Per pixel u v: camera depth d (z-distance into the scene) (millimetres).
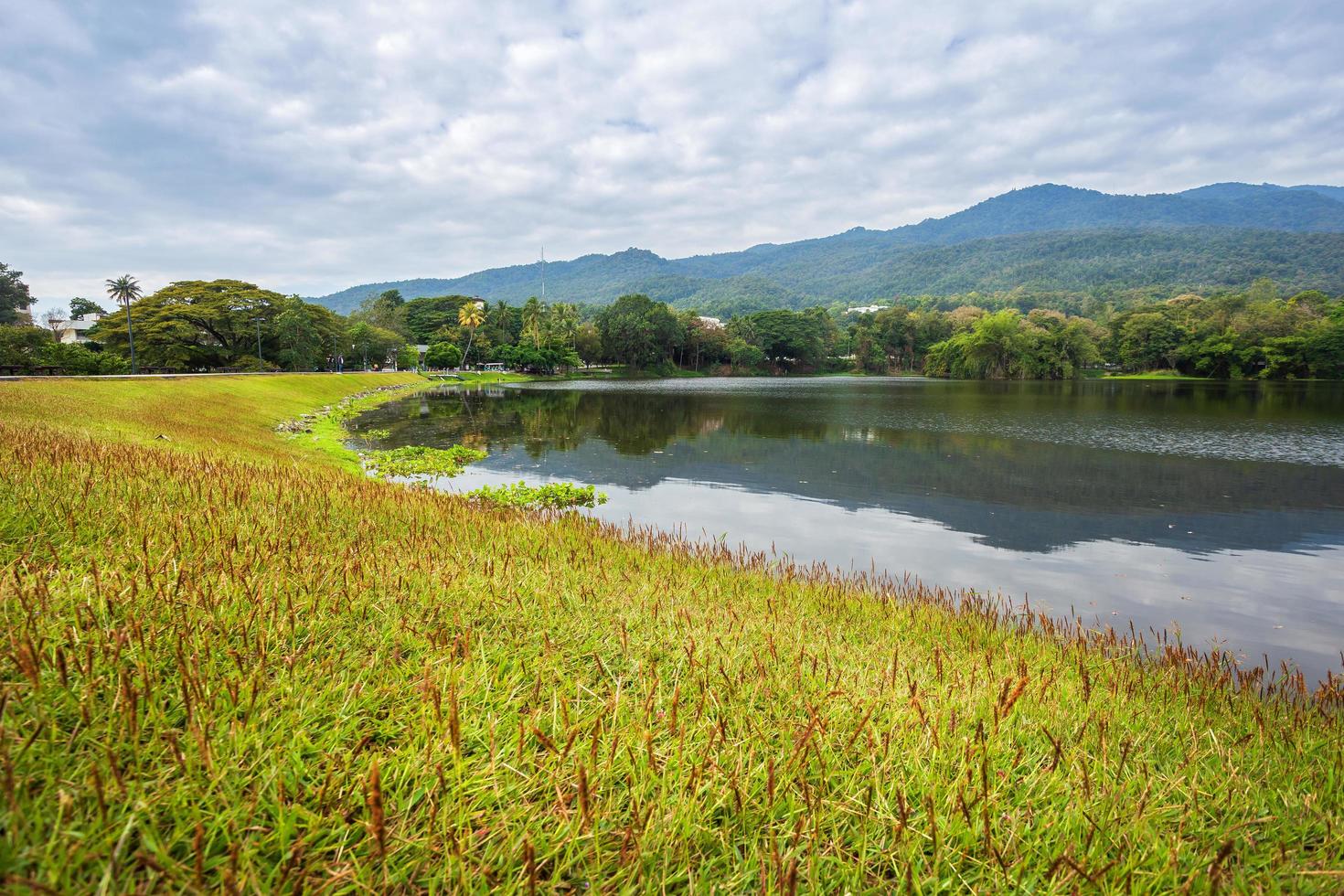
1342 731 4773
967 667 5211
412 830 2021
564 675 3365
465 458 23891
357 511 7887
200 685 2492
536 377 105000
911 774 2754
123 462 7684
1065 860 2105
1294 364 82312
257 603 3434
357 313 125500
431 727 2482
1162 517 15461
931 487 18766
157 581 3535
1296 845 2662
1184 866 2365
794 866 1962
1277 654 8383
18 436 8781
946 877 2225
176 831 1816
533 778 2309
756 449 26281
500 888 1915
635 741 2643
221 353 69875
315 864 1814
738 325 130875
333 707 2600
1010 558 12344
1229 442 27984
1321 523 14977
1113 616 9547
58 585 3262
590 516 14977
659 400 54938
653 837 2168
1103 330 111562
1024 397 58250
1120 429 32719
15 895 1483
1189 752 3494
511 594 4707
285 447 22000
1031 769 2984
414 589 4426
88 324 103438
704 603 6340
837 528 14266
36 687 2184
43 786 1886
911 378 114688
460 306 128125
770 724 3096
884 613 7629
